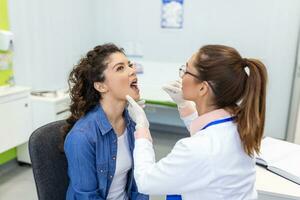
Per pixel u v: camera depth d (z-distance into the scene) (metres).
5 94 2.60
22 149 2.99
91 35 3.99
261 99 0.88
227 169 0.87
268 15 3.35
